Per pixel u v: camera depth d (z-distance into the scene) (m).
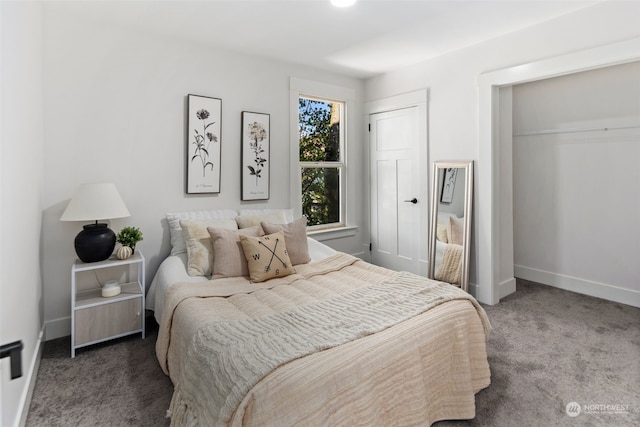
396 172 3.91
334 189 4.11
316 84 3.76
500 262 3.29
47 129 2.35
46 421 1.61
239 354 1.32
